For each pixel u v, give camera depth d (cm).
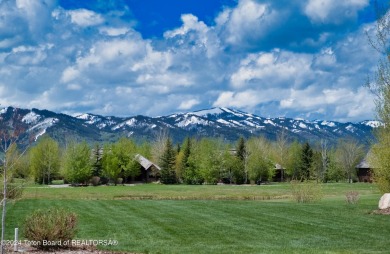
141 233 1831
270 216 2336
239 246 1509
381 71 2502
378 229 1886
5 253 1251
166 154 9338
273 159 9506
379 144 2591
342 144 9556
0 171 1856
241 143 9406
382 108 2531
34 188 6675
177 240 1664
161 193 5544
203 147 8944
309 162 9256
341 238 1689
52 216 1438
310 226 1986
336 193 5400
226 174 9075
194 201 3297
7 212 2541
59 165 8644
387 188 2644
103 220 2223
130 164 8831
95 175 8706
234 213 2484
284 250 1414
